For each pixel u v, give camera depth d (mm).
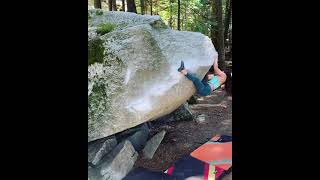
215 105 4465
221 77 3479
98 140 3172
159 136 3496
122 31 3277
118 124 3074
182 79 3240
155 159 3242
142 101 3131
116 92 3111
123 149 3105
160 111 3248
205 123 3902
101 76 3146
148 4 9680
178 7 8016
